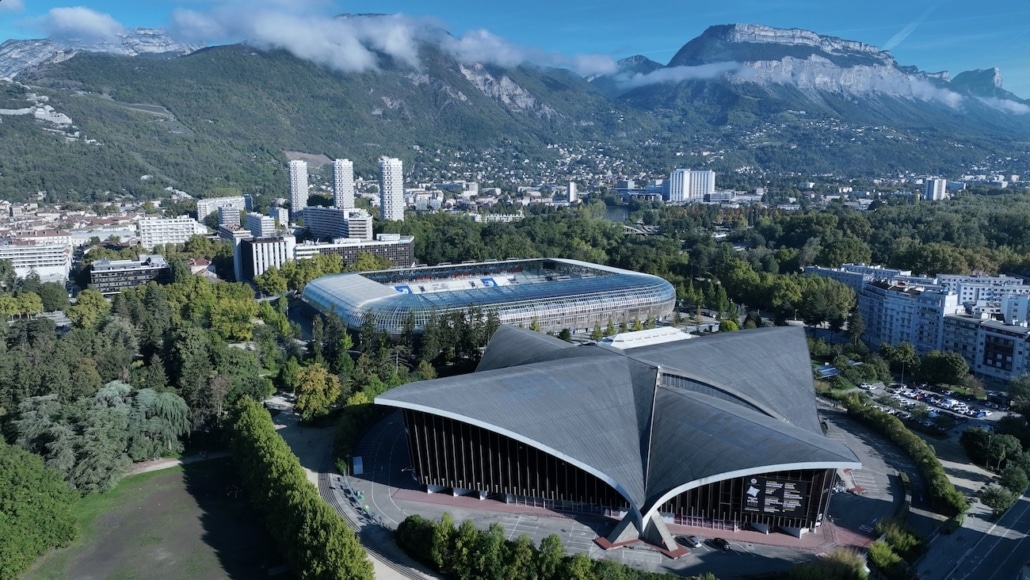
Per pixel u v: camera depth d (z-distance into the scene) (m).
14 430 186.25
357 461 186.75
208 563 148.62
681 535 156.88
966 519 165.25
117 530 161.75
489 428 157.00
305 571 134.00
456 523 161.38
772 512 152.62
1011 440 191.25
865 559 144.12
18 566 141.12
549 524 161.62
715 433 160.00
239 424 189.38
